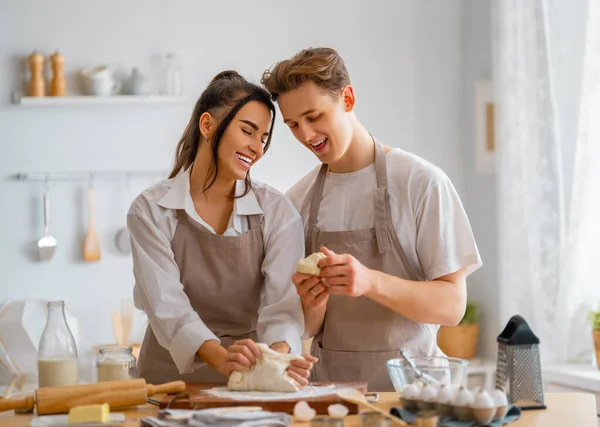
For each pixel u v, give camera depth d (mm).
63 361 1899
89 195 4125
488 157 4176
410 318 2039
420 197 2131
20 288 4094
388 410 1619
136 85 4082
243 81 2053
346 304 2166
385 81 4363
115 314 4020
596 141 3393
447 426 1469
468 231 2135
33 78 4023
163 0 4191
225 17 4238
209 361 1851
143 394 1687
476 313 4141
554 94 3584
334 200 2248
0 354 2686
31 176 4102
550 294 3578
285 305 2016
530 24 3662
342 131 2057
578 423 1534
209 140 2035
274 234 2098
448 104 4398
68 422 1555
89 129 4152
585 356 3539
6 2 4090
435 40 4391
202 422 1457
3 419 1631
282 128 4270
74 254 4141
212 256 2059
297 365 1742
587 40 3396
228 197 2104
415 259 2166
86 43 4137
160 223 2051
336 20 4324
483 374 3855
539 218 3617
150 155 4191
